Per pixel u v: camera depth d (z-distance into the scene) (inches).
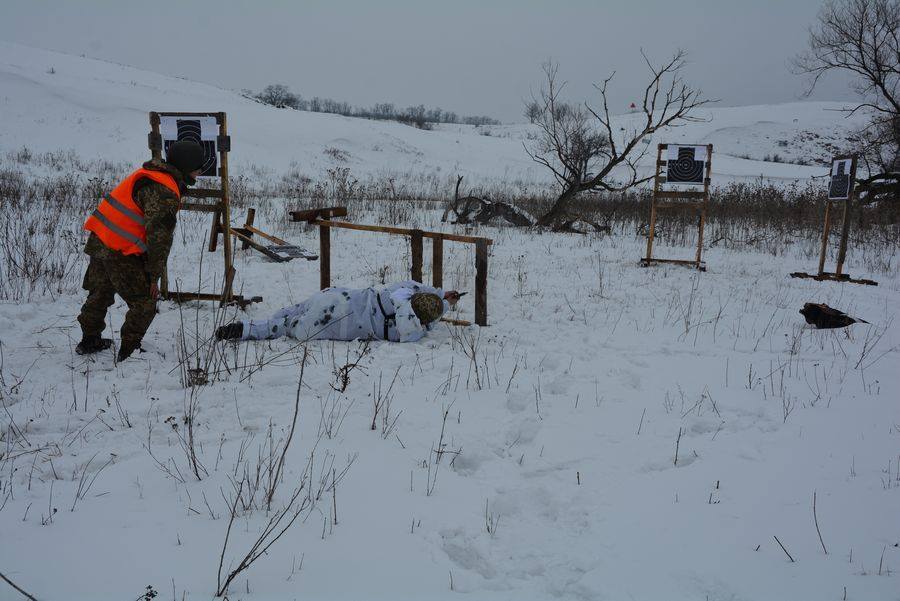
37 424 156.1
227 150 266.5
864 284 410.9
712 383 204.5
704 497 131.6
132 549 106.4
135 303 199.3
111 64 2422.5
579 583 102.8
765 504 128.3
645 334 264.2
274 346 225.6
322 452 147.6
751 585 101.6
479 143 2172.7
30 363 198.8
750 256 530.3
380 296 240.2
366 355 217.8
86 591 94.4
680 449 155.2
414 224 646.5
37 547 105.8
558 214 664.4
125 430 155.8
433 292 249.3
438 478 139.6
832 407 184.5
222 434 153.9
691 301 315.9
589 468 145.9
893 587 100.0
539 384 200.1
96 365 199.0
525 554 112.7
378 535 115.5
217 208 271.1
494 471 144.7
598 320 287.3
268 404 174.9
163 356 209.0
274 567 103.4
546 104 716.0
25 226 413.1
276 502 124.5
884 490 133.5
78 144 1214.3
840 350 245.0
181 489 129.0
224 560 104.6
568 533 119.7
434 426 166.2
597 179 641.0
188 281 336.5
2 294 272.1
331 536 114.0
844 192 412.2
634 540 115.6
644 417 175.3
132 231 193.6
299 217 276.1
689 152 432.5
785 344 253.4
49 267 321.7
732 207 796.6
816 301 343.9
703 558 109.5
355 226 281.3
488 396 188.7
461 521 122.6
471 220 680.4
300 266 391.9
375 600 96.5
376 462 144.5
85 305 204.4
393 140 1770.4
